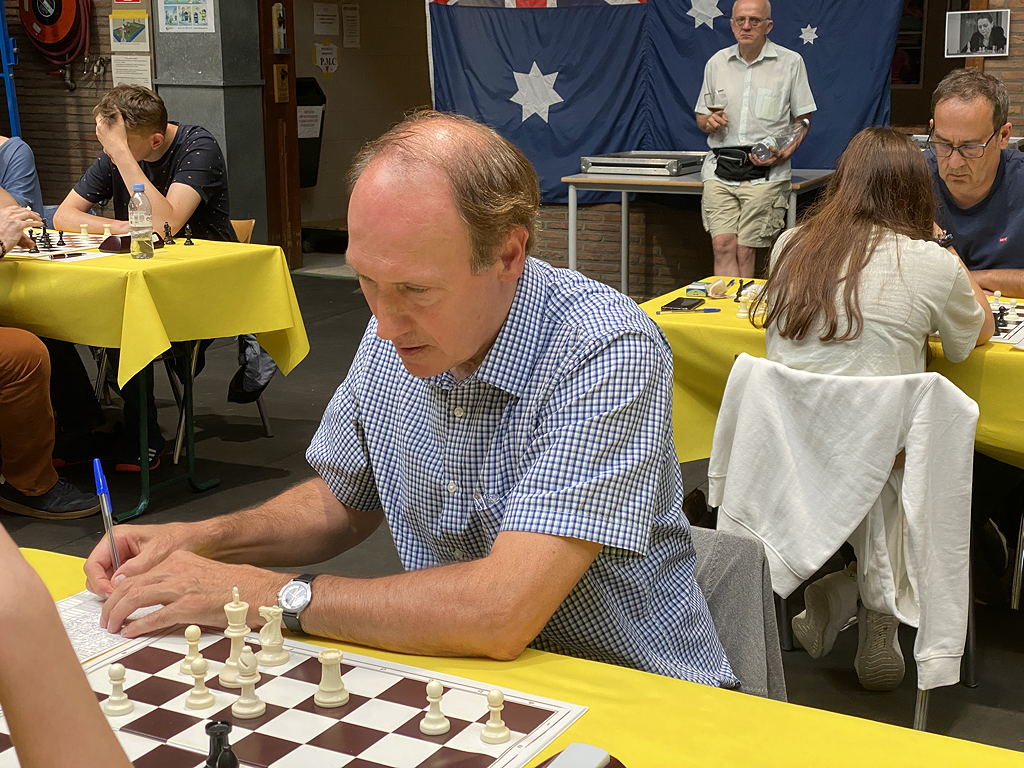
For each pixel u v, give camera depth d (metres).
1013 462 2.85
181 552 1.45
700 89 7.20
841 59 6.77
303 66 10.34
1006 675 2.91
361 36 10.74
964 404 2.39
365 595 1.33
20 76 9.27
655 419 1.41
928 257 2.59
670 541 1.52
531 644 1.52
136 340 3.68
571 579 1.33
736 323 3.16
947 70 10.59
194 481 4.28
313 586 1.36
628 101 7.45
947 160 3.46
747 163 6.16
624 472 1.36
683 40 7.19
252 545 1.64
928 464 2.40
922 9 10.55
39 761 0.59
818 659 3.02
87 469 4.48
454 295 1.29
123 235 4.14
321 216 10.75
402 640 1.30
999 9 6.13
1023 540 3.24
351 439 1.64
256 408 5.38
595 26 7.42
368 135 10.98
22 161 5.03
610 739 1.11
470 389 1.44
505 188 1.30
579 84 7.54
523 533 1.33
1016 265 3.56
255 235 8.42
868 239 2.62
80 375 4.58
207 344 4.68
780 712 1.17
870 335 2.59
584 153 7.65
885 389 2.41
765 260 7.00
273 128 8.52
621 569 1.43
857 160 2.68
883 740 1.10
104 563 1.54
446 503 1.50
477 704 1.17
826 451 2.50
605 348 1.39
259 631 1.36
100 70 8.84
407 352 1.34
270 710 1.16
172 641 1.35
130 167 4.52
